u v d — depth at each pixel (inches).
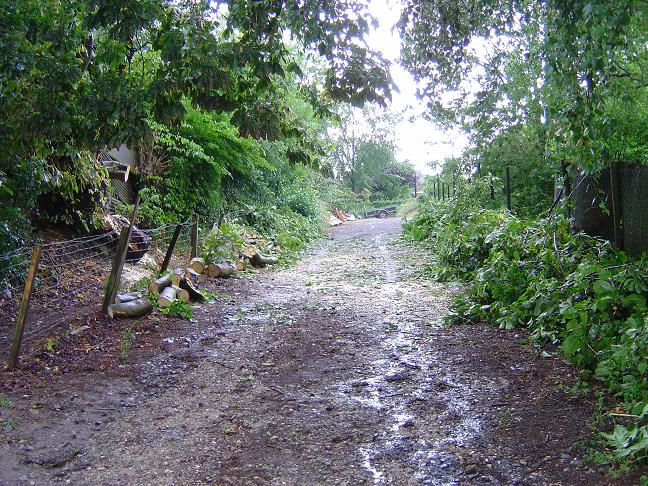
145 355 235.6
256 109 283.1
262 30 244.1
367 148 2134.6
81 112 259.8
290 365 225.6
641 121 329.1
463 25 272.5
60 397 189.5
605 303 207.2
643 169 255.4
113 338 253.9
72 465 147.5
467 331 263.0
